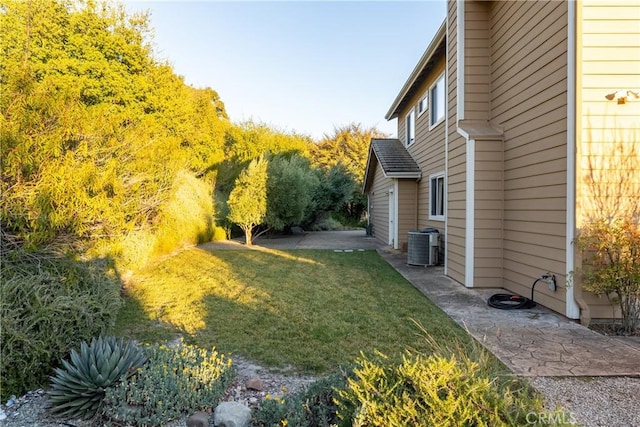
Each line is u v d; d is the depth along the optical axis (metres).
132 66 14.41
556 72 4.86
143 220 6.79
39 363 2.88
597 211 4.51
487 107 6.89
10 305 2.80
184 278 7.36
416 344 3.85
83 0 13.29
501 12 6.41
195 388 2.68
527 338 4.02
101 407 2.53
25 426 2.45
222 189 18.70
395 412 1.83
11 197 3.58
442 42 8.64
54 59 12.23
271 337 4.07
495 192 6.39
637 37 4.47
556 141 4.86
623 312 4.27
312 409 2.33
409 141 13.22
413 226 11.85
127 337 4.10
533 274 5.42
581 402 2.68
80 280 3.51
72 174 3.99
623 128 4.50
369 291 6.23
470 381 1.97
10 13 11.52
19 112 3.83
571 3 4.55
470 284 6.45
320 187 20.84
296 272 8.04
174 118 16.00
